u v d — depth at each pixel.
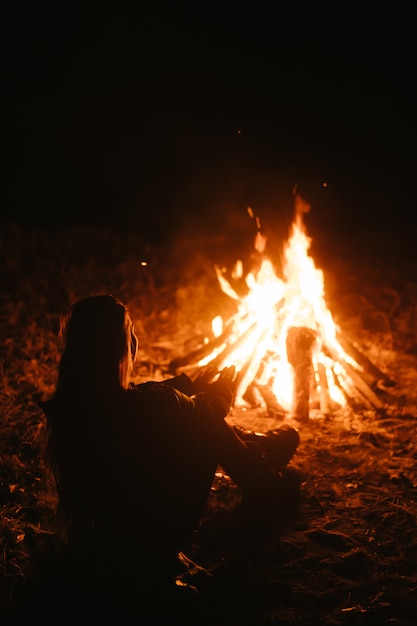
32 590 2.86
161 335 5.89
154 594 2.71
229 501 3.56
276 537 3.26
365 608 2.81
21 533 3.24
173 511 2.77
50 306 6.45
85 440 2.67
